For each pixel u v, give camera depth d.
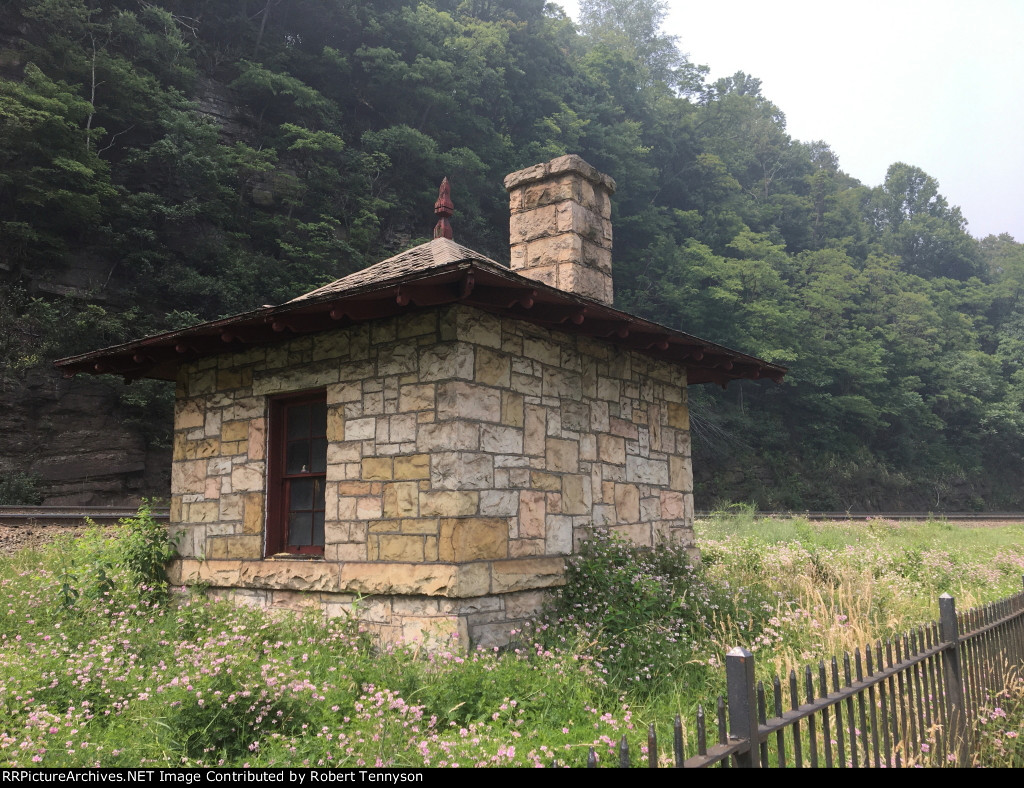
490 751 3.99
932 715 3.84
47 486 18.78
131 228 23.84
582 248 8.77
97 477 19.83
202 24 32.66
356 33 36.38
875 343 47.69
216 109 30.53
